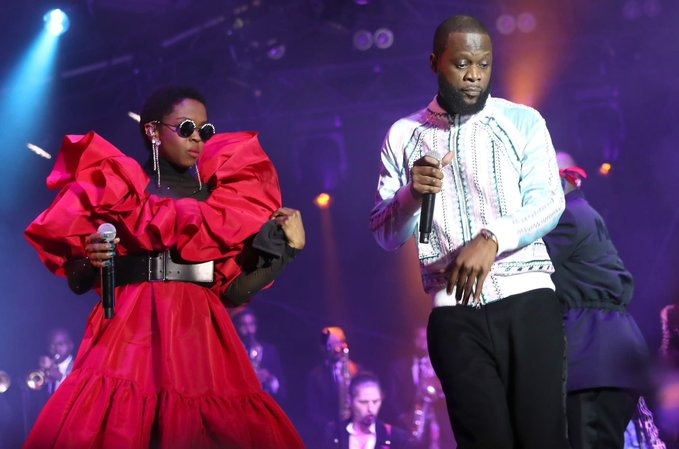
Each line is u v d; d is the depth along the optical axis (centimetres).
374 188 2903
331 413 1739
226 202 813
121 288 780
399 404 2138
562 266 1005
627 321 1009
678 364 1109
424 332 1956
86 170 779
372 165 2847
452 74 798
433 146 817
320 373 1812
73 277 784
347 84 2734
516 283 779
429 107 831
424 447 1639
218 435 746
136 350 752
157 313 762
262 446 763
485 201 797
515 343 770
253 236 821
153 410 738
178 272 784
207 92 2573
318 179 2867
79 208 770
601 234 1012
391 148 841
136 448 718
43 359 1975
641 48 2583
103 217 772
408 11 2555
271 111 2712
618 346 985
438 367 794
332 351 1764
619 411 990
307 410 1825
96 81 2461
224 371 777
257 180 839
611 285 1002
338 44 2636
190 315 774
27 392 1945
